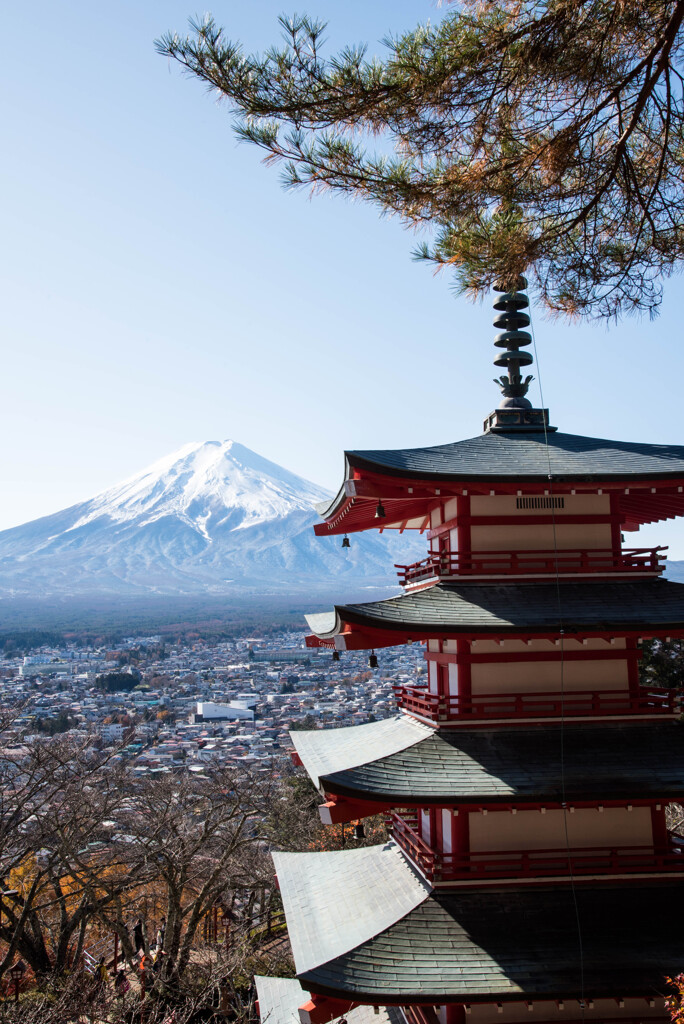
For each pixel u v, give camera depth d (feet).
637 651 51.01
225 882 113.50
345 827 138.21
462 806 44.98
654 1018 44.88
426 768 46.57
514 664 51.08
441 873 47.42
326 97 33.09
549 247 38.99
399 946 44.16
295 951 48.80
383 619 45.52
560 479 49.37
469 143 36.29
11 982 96.94
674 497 55.26
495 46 32.81
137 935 112.06
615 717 50.19
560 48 33.53
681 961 43.09
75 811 106.83
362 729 63.36
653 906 46.68
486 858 47.91
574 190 38.37
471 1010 45.01
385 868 57.41
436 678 57.77
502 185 37.35
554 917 45.96
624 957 43.34
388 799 43.93
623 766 47.01
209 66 32.42
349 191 36.68
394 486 49.80
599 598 50.16
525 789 45.14
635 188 37.06
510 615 47.78
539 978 42.14
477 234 37.14
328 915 53.01
